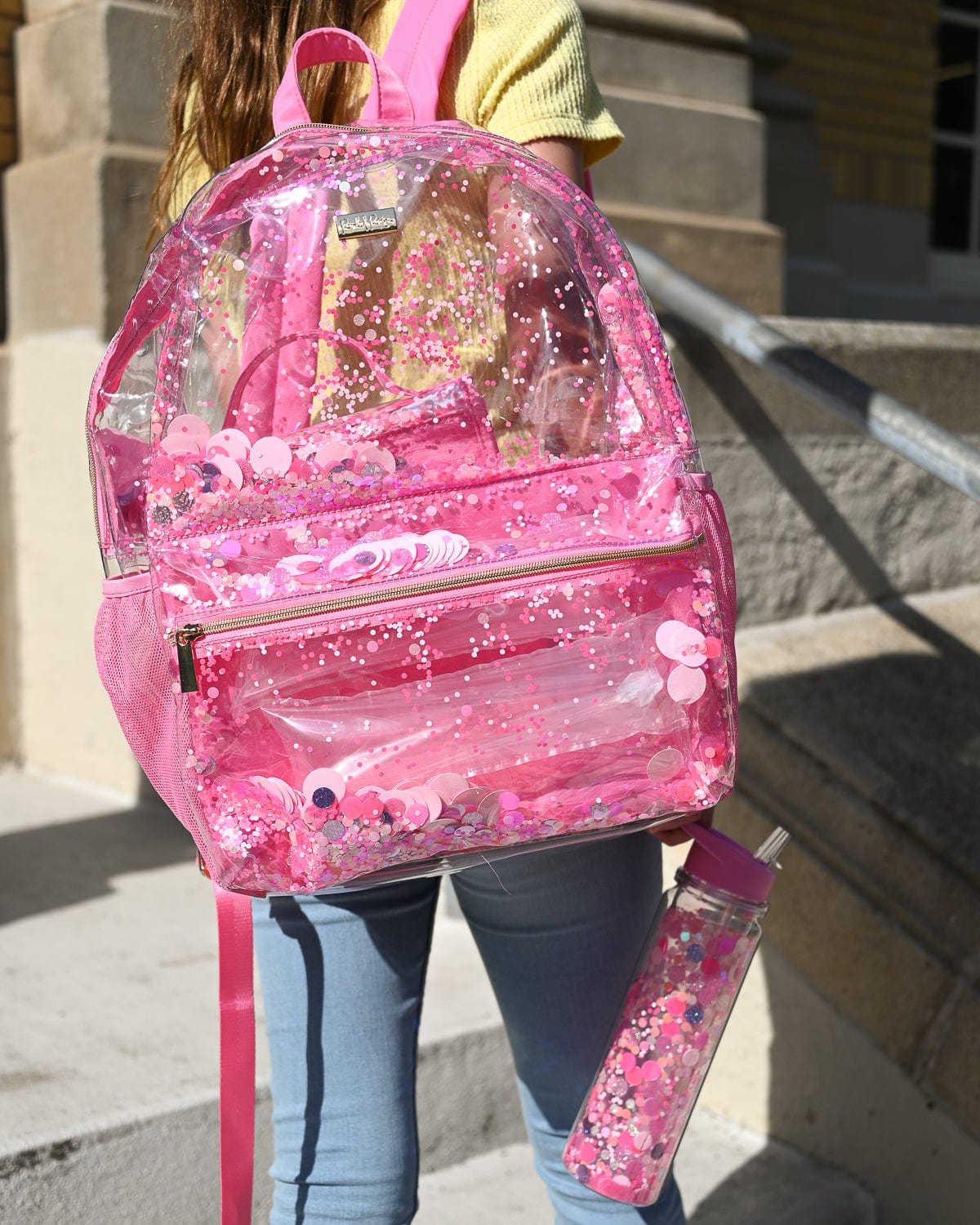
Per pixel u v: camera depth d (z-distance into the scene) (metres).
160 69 1.40
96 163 2.63
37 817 2.78
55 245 2.78
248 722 1.03
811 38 5.00
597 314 1.08
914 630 2.46
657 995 1.21
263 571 1.02
